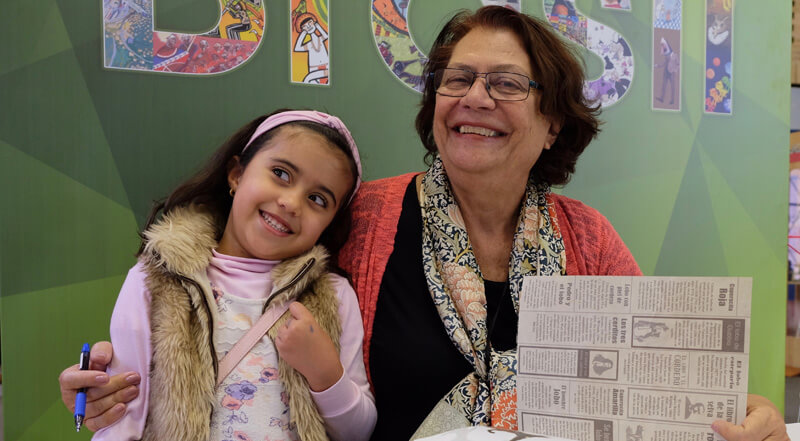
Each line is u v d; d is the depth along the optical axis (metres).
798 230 2.41
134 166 1.40
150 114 1.41
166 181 1.43
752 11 1.96
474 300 1.05
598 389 0.75
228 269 0.97
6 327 1.32
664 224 1.89
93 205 1.38
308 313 0.93
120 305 0.91
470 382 1.01
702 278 0.72
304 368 0.90
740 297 0.71
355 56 1.57
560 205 1.21
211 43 1.45
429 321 1.05
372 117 1.60
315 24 1.53
